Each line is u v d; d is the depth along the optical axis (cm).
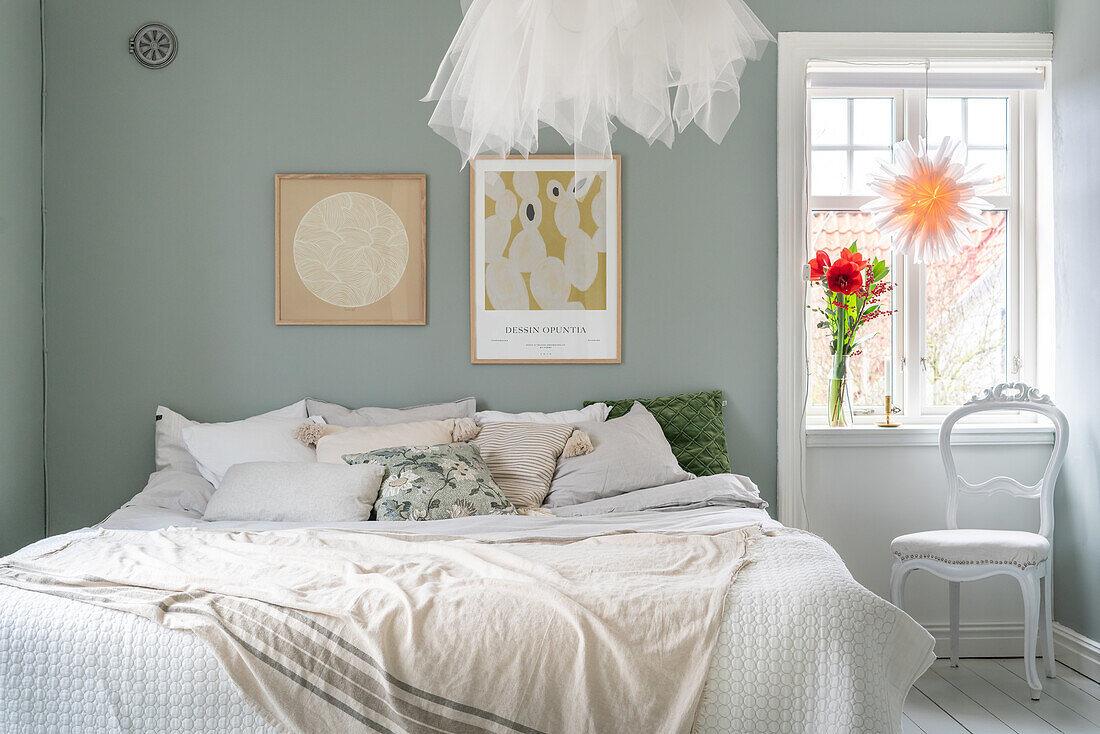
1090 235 357
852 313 392
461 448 322
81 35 373
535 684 185
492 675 185
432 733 182
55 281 374
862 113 413
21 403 355
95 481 376
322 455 331
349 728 184
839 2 386
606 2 168
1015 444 389
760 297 388
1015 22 387
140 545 246
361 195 379
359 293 380
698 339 388
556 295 384
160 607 196
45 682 194
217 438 342
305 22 378
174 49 375
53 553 239
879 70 397
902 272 411
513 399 386
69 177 374
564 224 384
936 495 391
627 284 387
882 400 414
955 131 413
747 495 315
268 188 379
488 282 383
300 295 379
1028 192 403
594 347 385
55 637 196
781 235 386
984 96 407
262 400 380
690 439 364
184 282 377
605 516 298
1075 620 367
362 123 380
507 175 381
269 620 193
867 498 391
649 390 388
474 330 383
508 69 187
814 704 190
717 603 197
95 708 192
